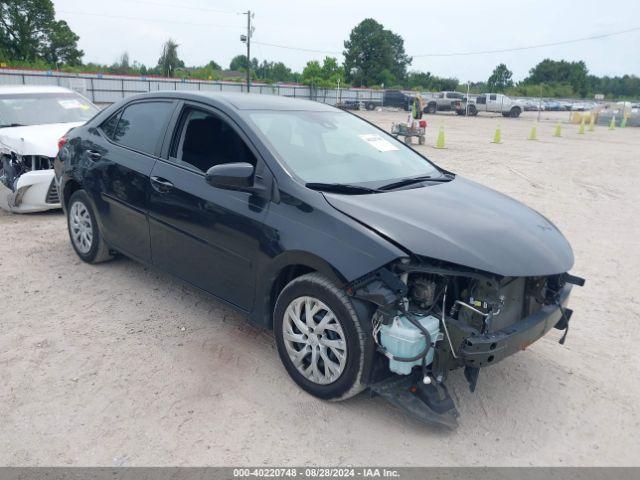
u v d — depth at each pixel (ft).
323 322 10.50
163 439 9.70
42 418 10.12
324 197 10.91
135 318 14.28
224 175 11.21
